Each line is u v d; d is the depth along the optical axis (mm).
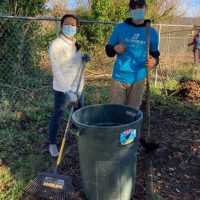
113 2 12281
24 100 6023
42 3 7531
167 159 4129
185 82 7969
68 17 3619
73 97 3531
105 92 7004
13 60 6738
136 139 2873
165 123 5547
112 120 3250
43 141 4531
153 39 3848
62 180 3227
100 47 11750
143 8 3641
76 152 4211
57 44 3611
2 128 4977
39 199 3180
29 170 3713
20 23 6789
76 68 3840
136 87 3951
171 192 3408
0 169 3734
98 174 2848
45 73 7250
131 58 3809
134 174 3066
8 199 3180
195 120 5742
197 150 4426
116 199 2971
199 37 11859
